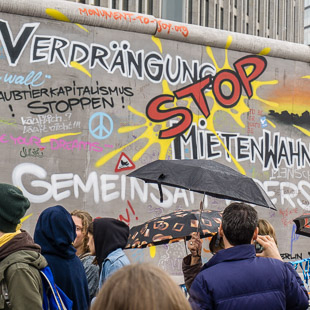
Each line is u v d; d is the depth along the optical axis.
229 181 3.51
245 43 7.41
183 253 6.59
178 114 6.94
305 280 6.65
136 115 6.70
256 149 7.42
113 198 6.43
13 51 6.12
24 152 6.03
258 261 2.73
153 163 3.85
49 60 6.30
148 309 1.07
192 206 6.84
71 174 6.24
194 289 2.62
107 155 6.46
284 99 7.68
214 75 7.23
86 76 6.48
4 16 6.11
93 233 3.58
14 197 2.79
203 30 7.15
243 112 7.38
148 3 35.03
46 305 2.81
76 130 6.34
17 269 2.63
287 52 7.69
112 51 6.65
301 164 7.73
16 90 6.08
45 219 3.14
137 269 1.14
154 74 6.86
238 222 2.75
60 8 6.35
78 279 3.19
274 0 55.94
